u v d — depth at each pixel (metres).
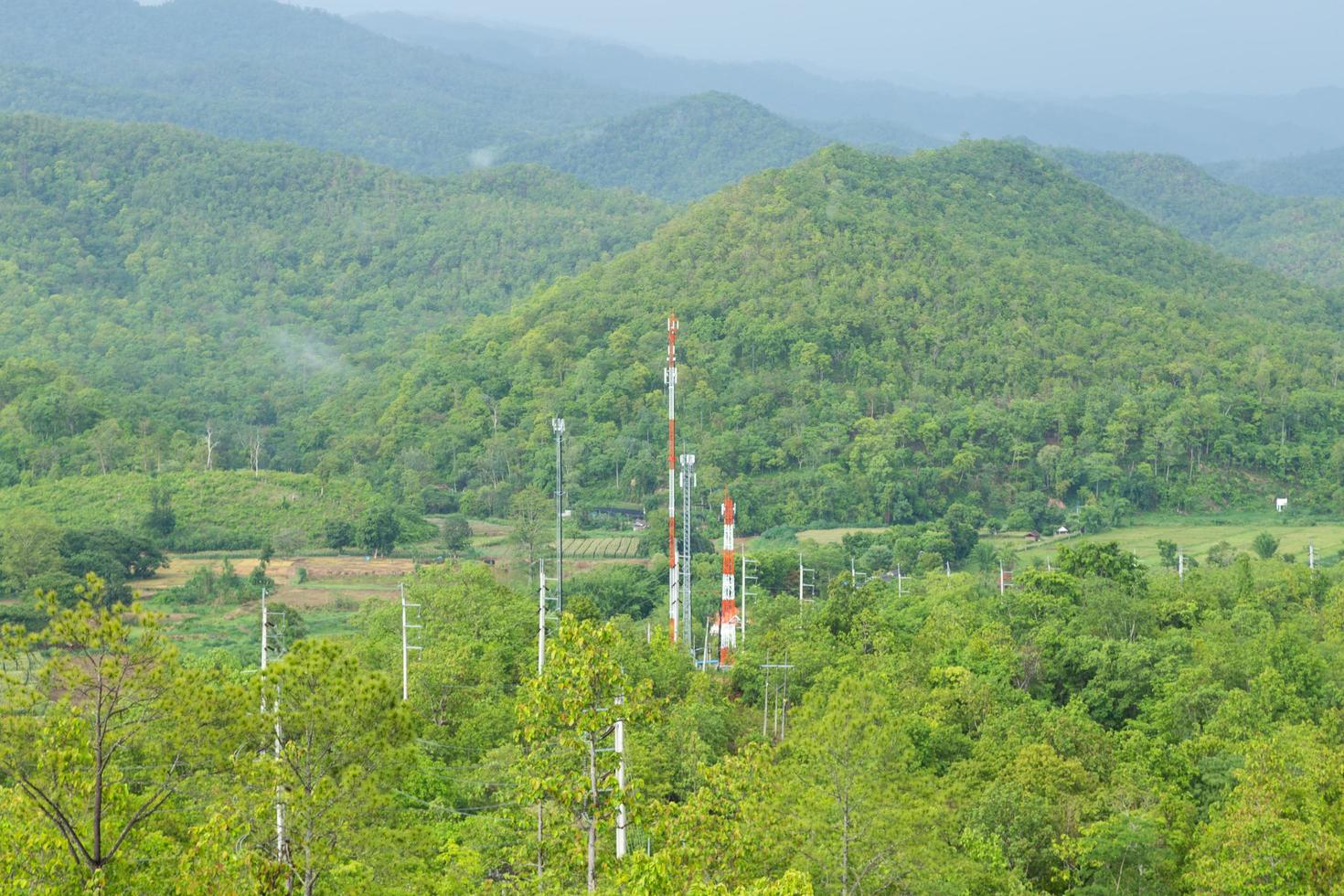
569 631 58.94
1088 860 75.88
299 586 197.88
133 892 51.50
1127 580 150.12
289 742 54.09
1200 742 91.12
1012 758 89.56
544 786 57.03
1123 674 113.81
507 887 60.16
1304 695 110.56
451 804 81.38
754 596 173.62
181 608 179.50
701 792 60.59
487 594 125.94
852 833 62.31
